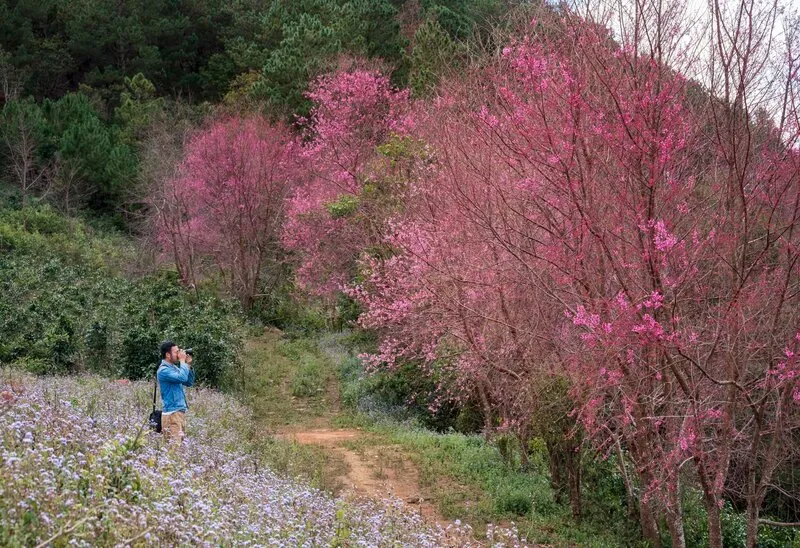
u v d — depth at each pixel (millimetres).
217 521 5473
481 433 16891
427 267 12211
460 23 35500
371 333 22484
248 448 11422
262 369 23031
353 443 15227
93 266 32969
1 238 33062
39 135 41688
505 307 10961
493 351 11719
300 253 29078
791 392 7816
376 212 20203
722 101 7699
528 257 9422
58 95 49781
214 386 19922
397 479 12555
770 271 8156
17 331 19219
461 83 11875
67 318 19469
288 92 35250
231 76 48625
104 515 4777
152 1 50750
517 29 9477
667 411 8617
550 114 8312
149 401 12664
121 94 46344
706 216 8219
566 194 8211
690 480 10172
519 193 9445
